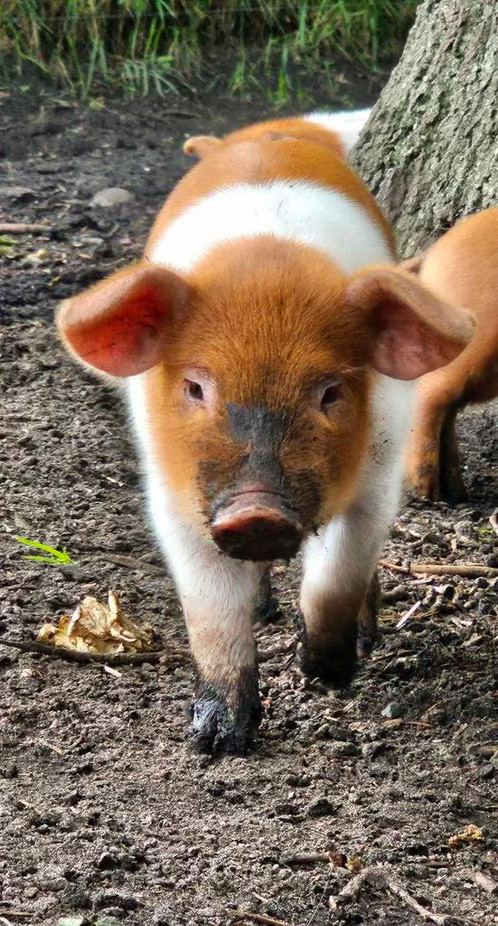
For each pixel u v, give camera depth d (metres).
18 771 1.42
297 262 1.37
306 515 1.30
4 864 1.31
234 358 1.32
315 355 1.32
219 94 3.42
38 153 3.06
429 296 1.31
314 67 3.56
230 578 1.45
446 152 2.06
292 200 1.46
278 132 1.91
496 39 2.02
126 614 1.62
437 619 1.65
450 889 1.32
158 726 1.48
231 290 1.34
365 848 1.35
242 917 1.28
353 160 2.17
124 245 2.59
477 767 1.45
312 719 1.50
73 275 2.42
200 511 1.32
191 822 1.37
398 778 1.43
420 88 2.09
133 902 1.28
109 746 1.45
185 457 1.33
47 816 1.36
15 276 2.41
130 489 1.84
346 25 3.61
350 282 1.35
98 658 1.56
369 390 1.38
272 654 1.59
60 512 1.79
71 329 1.31
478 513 1.85
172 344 1.35
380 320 1.36
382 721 1.50
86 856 1.32
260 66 3.54
